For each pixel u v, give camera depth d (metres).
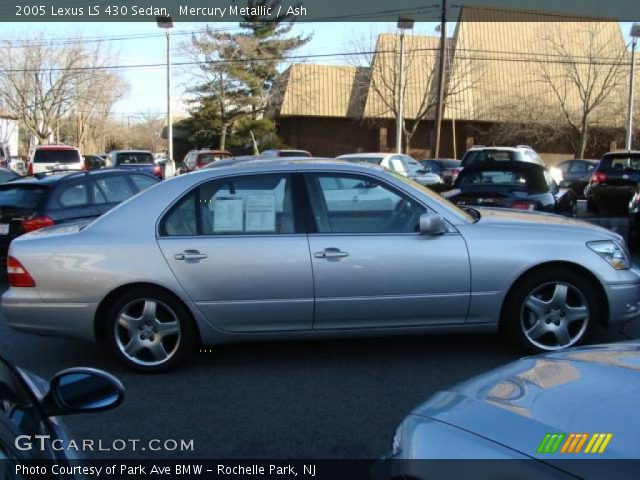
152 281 5.26
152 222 5.38
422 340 6.15
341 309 5.32
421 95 40.31
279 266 5.26
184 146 51.50
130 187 10.48
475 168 10.50
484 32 40.62
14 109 43.66
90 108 49.19
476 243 5.36
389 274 5.29
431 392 4.92
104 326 5.44
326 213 5.40
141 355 5.43
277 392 4.98
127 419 4.54
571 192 12.76
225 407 4.72
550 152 42.94
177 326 5.35
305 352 5.88
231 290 5.28
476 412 2.60
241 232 5.35
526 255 5.37
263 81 42.59
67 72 43.31
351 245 5.28
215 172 5.51
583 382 2.71
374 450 4.06
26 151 56.88
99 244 5.30
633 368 2.81
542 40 40.59
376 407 4.68
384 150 41.88
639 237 11.30
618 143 41.81
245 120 41.81
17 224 8.92
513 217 5.92
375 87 39.88
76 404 2.43
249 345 6.08
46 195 9.14
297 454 4.03
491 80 40.94
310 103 40.78
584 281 5.45
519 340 5.49
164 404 4.79
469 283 5.35
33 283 5.31
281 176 5.46
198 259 5.27
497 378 2.97
